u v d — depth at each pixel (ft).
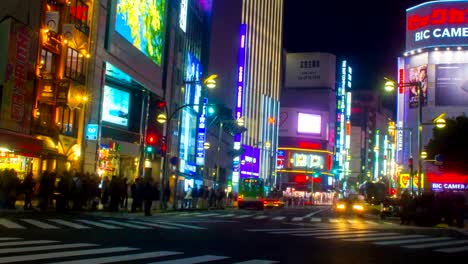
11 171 78.64
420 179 113.70
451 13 344.28
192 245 43.29
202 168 200.54
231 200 199.31
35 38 95.50
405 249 47.93
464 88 334.65
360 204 137.69
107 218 72.95
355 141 516.32
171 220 76.23
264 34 355.56
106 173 122.52
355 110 540.11
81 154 109.29
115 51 122.72
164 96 157.28
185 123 184.14
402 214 98.27
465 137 154.40
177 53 168.25
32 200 94.07
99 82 116.26
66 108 105.09
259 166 335.47
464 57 337.52
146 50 142.82
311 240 53.06
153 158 147.95
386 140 505.25
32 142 86.02
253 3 329.11
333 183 422.00
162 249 39.50
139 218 77.87
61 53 102.73
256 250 41.86
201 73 210.38
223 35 297.74
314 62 439.22
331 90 438.40
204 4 223.10
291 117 417.69
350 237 58.65
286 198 258.98
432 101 338.75
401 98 356.59
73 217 70.44
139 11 136.56
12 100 88.63
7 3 89.92
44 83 97.14
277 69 387.96
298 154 412.98
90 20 112.78
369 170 540.11
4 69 86.99
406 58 361.92
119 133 134.41
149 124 147.23
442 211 94.73
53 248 37.22
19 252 34.73
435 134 161.68
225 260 34.88
